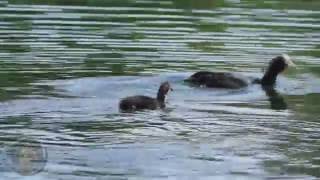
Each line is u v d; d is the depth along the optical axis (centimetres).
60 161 4144
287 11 8925
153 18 8275
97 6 8869
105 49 6956
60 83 5859
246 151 4378
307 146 4506
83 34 7456
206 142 4506
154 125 4850
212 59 6750
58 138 4522
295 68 6688
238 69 6556
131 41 7250
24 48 6894
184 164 4153
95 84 5878
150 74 6219
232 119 5091
